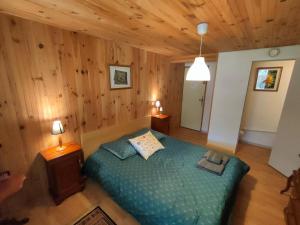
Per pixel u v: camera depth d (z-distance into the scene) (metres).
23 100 1.76
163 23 1.67
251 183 2.42
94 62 2.39
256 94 3.73
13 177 1.59
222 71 3.28
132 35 2.20
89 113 2.46
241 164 2.23
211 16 1.46
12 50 1.62
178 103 4.90
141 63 3.22
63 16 1.54
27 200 1.93
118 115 2.96
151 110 3.76
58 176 1.89
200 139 4.24
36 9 1.38
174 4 1.23
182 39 2.32
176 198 1.50
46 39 1.84
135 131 3.28
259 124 3.81
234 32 1.92
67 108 2.17
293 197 1.68
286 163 2.57
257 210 1.90
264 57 2.78
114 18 1.56
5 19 1.54
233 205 1.86
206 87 4.52
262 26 1.71
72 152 1.98
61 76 2.05
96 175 2.11
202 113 4.71
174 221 1.35
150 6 1.28
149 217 1.49
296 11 1.33
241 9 1.31
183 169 1.98
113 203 1.96
